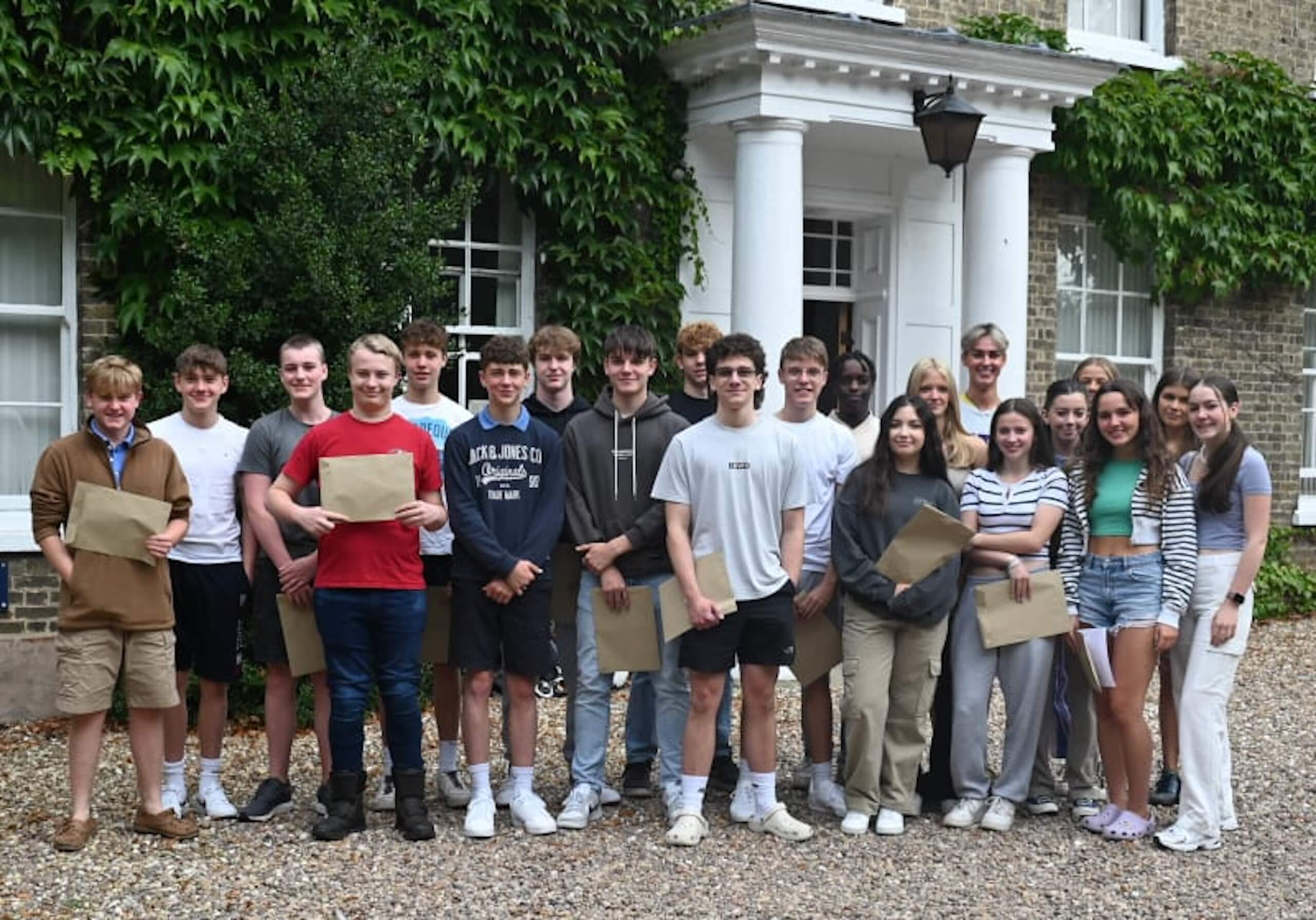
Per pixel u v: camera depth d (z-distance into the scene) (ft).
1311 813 20.03
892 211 34.09
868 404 20.80
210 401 18.75
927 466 18.75
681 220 30.66
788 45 28.25
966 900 16.29
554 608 19.58
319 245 23.71
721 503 17.94
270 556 18.30
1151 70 37.19
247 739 23.40
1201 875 17.35
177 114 24.66
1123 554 18.71
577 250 29.45
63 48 24.16
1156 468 18.48
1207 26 38.22
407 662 17.93
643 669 18.34
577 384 29.66
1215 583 18.44
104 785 20.44
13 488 26.13
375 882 16.34
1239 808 20.20
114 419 17.42
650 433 18.76
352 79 24.61
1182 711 18.53
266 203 25.11
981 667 19.08
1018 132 31.96
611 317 29.60
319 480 17.83
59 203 26.00
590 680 18.75
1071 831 18.98
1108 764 19.08
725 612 17.67
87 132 24.54
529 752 18.53
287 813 18.97
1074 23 37.32
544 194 28.89
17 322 26.04
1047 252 35.96
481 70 27.66
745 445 18.06
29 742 23.45
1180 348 38.45
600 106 29.25
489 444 18.06
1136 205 36.01
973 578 19.16
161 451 17.81
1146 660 18.40
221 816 18.65
